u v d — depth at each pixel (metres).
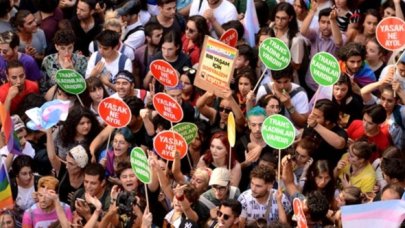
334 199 26.38
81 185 27.06
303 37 31.05
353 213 22.72
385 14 31.53
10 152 26.75
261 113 27.20
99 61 30.39
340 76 28.33
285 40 30.83
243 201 25.73
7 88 29.38
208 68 28.41
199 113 28.86
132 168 25.62
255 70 30.11
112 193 25.48
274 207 25.67
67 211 26.23
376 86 28.66
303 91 28.56
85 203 25.95
